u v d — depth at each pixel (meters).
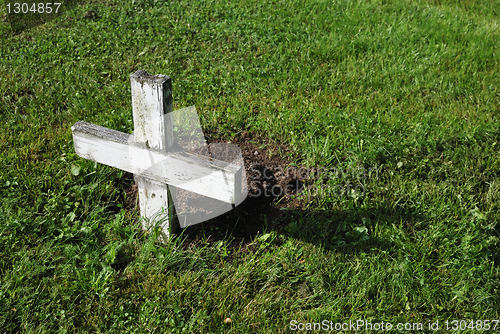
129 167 2.60
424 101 4.48
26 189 3.16
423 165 3.53
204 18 5.88
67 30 5.45
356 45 5.46
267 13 6.10
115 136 2.52
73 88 4.39
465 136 3.87
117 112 4.09
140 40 5.25
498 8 7.57
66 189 3.20
